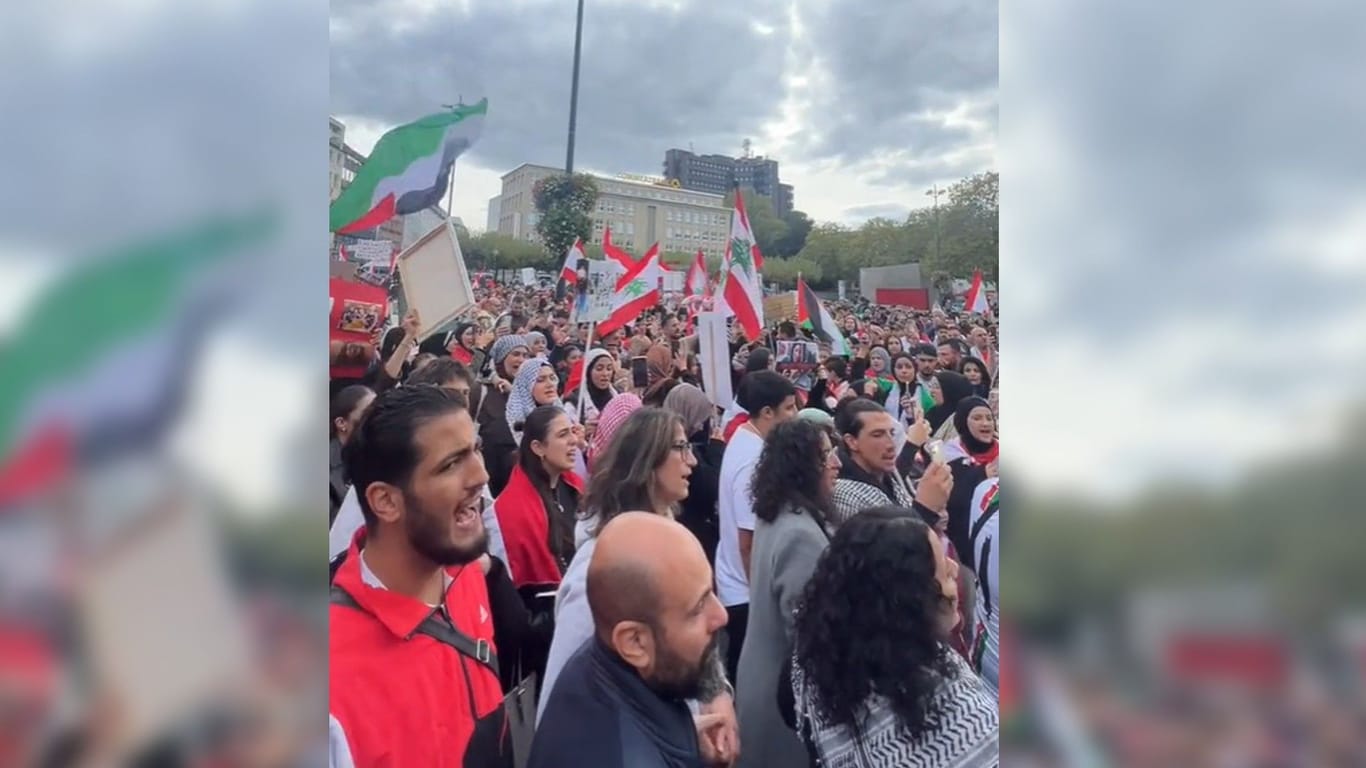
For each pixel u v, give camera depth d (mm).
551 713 1372
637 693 1389
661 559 1388
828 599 1438
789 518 1430
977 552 1524
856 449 1457
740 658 1425
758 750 1432
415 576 1332
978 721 1475
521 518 1348
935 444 1496
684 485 1397
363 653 1327
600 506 1376
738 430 1419
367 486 1312
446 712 1344
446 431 1310
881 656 1441
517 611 1358
